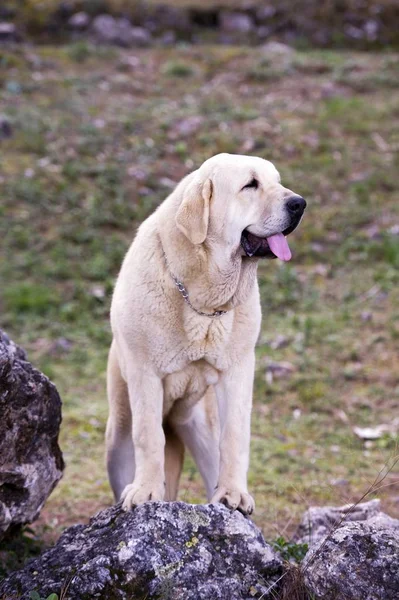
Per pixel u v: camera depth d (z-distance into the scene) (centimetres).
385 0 2352
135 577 478
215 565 497
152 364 582
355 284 1388
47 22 2273
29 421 571
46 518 793
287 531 764
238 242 569
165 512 509
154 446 571
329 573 488
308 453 988
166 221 582
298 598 495
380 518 602
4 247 1433
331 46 2341
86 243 1466
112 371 663
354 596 478
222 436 586
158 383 586
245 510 554
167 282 567
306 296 1360
